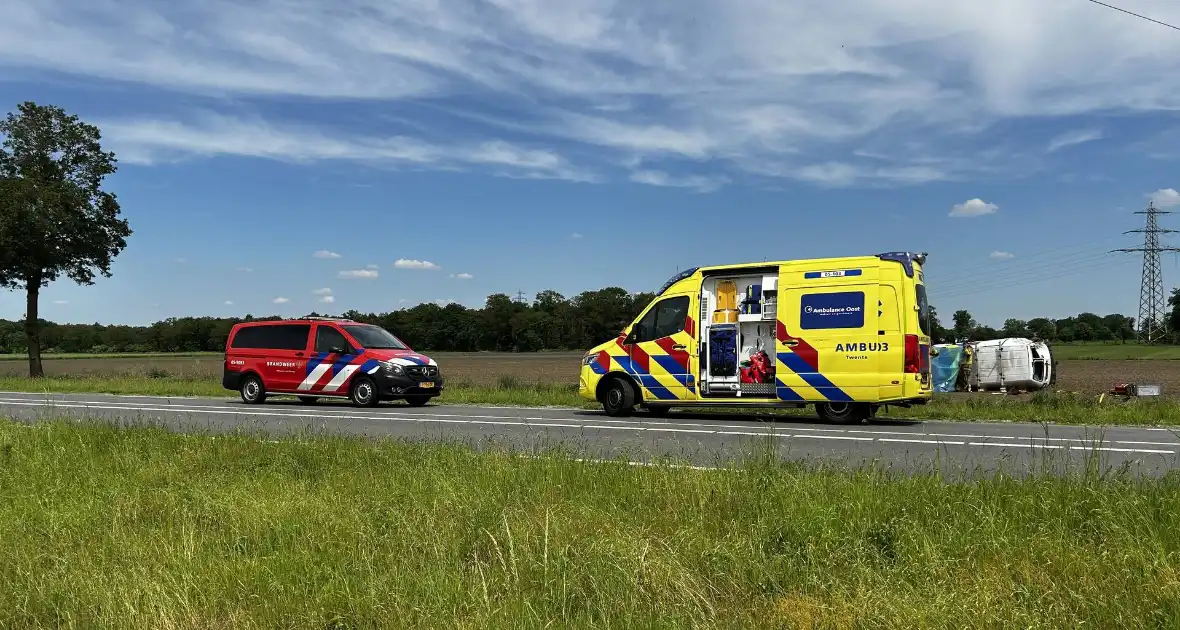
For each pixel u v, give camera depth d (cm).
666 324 1556
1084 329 12656
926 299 1410
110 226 3684
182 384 2708
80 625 415
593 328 12050
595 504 596
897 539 488
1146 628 365
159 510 628
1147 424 1421
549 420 1498
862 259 1381
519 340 11762
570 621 389
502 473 694
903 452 992
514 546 479
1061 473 649
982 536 480
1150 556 436
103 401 2095
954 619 375
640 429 1309
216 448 918
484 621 384
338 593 426
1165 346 10338
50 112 3541
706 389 1510
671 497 601
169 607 419
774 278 1456
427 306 11681
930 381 1410
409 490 642
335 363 1925
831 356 1383
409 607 404
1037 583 414
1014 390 3138
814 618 389
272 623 406
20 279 3522
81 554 515
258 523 571
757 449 838
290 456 854
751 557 463
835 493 587
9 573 486
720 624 387
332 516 577
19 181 3369
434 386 1939
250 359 2028
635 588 416
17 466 845
